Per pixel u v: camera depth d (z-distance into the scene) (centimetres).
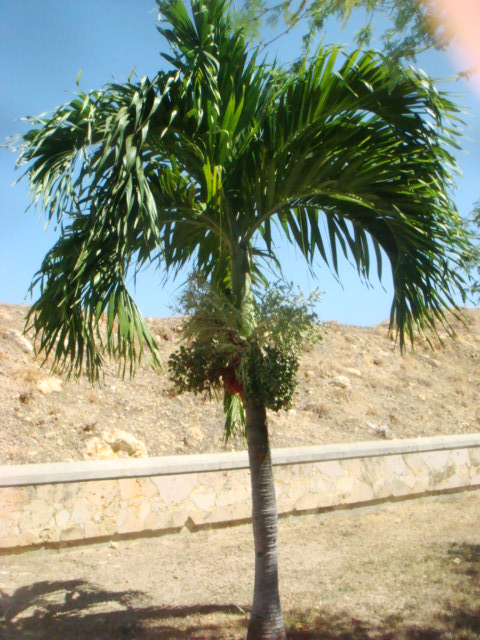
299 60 480
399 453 1012
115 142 418
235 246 500
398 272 534
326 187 493
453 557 701
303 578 640
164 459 822
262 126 487
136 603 573
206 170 470
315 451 923
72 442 950
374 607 551
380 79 459
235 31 482
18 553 703
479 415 1505
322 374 1460
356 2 454
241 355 456
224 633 497
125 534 773
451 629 499
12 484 700
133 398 1123
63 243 445
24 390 1022
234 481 862
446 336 1906
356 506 955
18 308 1349
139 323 487
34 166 459
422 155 485
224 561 711
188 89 470
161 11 481
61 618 533
